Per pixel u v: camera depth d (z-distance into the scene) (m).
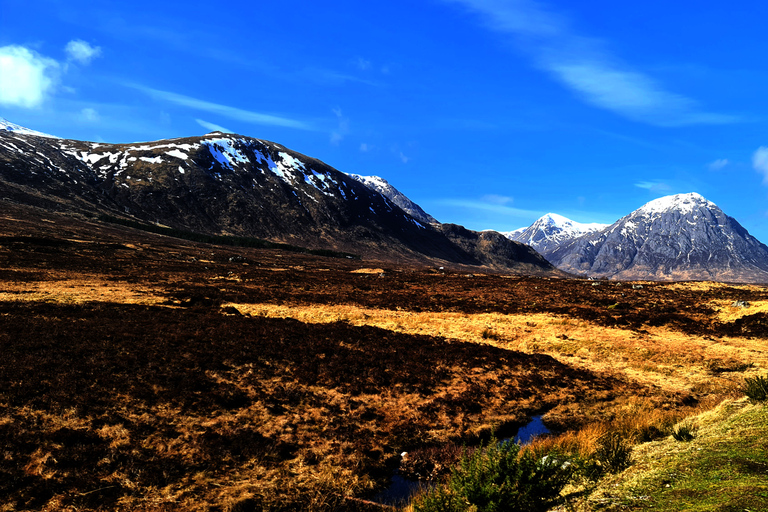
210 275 62.53
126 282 46.91
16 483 8.59
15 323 20.09
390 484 10.52
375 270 98.25
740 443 6.92
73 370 14.21
